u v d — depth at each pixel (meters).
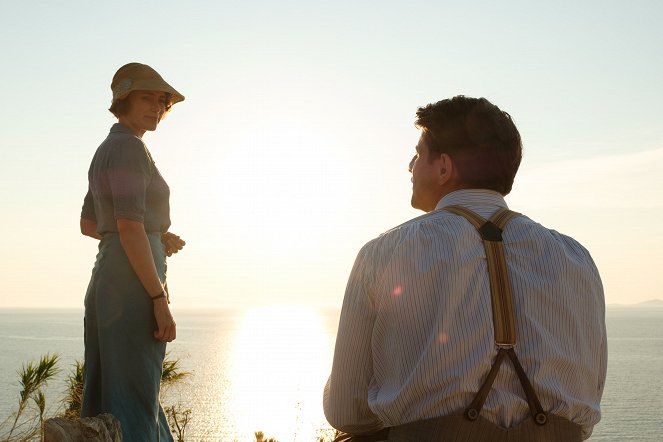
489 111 2.01
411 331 1.81
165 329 3.27
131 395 3.19
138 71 3.49
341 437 2.15
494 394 1.75
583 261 1.92
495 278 1.82
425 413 1.77
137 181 3.27
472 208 1.96
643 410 165.00
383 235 1.97
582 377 1.84
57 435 2.53
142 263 3.22
